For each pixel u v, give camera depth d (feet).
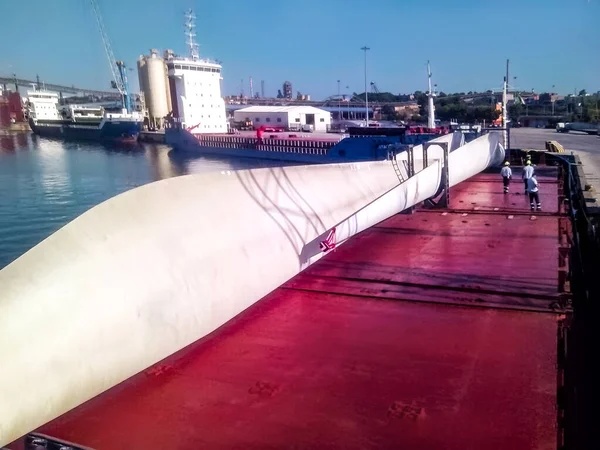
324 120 347.77
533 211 40.96
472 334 17.93
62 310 12.91
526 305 20.47
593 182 77.82
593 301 31.73
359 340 17.76
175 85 272.10
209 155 237.45
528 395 13.87
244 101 556.51
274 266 20.95
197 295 16.65
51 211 103.91
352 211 28.60
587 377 24.29
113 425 13.16
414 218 39.70
